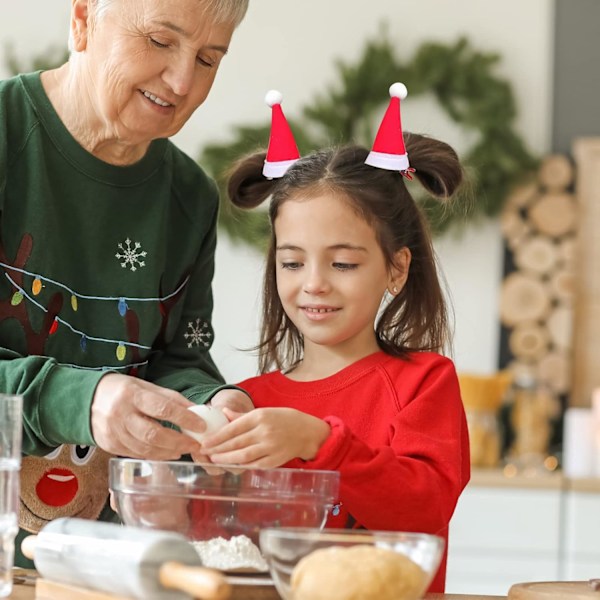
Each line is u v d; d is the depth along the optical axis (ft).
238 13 5.64
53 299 6.12
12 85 6.17
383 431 6.02
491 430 15.05
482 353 16.40
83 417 4.91
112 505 4.95
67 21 16.34
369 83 16.33
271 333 6.91
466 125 16.33
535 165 16.37
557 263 16.38
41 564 4.46
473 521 14.16
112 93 5.66
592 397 16.37
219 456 4.71
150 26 5.49
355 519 5.54
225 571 4.28
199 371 6.55
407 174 6.57
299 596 3.67
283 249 6.22
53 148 6.13
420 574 3.72
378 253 6.23
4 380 5.18
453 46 16.43
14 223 6.03
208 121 16.44
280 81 16.51
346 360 6.37
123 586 3.99
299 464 5.07
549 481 14.14
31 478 6.15
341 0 16.58
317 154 6.42
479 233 16.40
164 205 6.51
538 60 16.56
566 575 14.02
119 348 6.35
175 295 6.66
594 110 16.53
